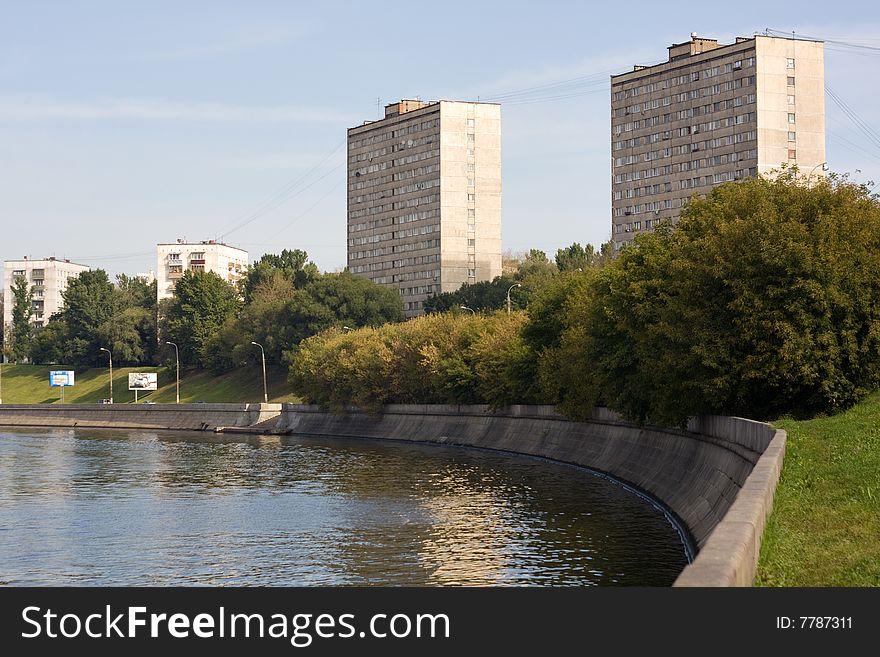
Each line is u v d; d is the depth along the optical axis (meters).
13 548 54.44
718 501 50.31
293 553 51.75
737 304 58.06
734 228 60.16
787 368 55.78
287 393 194.75
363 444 134.00
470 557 49.12
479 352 117.88
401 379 141.50
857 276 56.56
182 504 72.62
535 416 108.50
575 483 78.88
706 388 58.41
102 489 83.12
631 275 71.81
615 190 195.25
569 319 93.62
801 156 175.75
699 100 181.62
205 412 185.75
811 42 175.88
